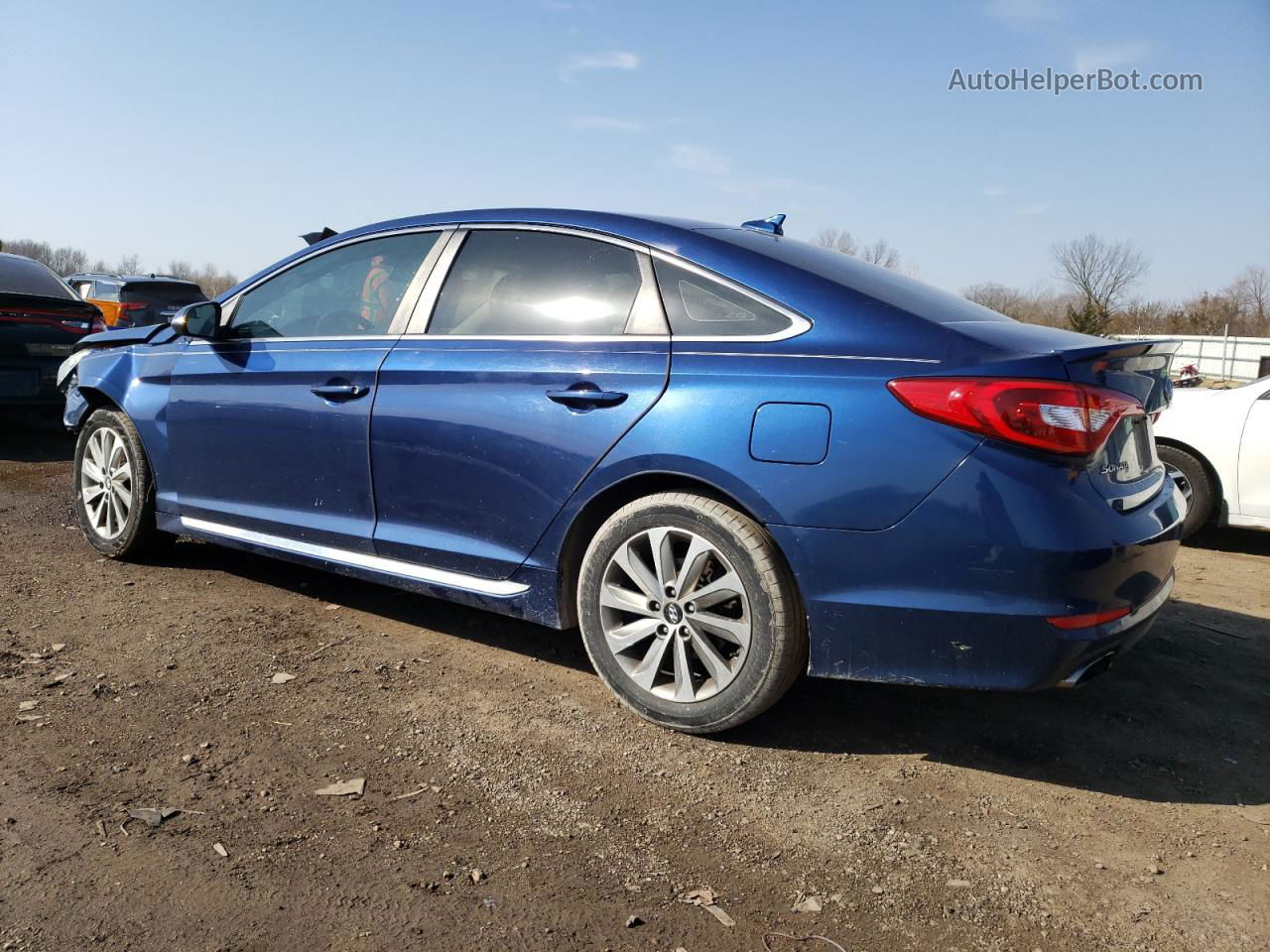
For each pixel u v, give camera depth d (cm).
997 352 250
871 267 320
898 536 247
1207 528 673
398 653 344
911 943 194
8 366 738
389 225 371
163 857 212
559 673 330
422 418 328
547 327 312
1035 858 227
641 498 286
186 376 411
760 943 193
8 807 229
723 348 277
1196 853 232
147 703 292
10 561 439
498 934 191
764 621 266
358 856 216
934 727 299
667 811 242
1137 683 343
